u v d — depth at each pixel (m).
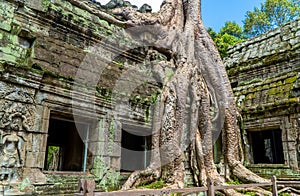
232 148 8.77
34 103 5.48
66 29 6.34
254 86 12.14
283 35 12.16
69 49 6.28
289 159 9.98
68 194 5.66
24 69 5.32
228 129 8.94
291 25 12.10
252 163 11.33
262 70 12.20
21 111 5.25
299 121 9.93
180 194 6.22
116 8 8.16
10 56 5.38
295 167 9.73
